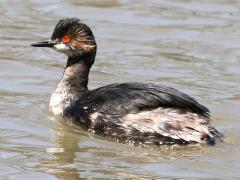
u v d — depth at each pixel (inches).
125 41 869.2
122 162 537.0
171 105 570.3
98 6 990.4
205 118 572.4
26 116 628.7
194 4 1015.0
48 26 900.6
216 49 850.1
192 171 521.7
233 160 542.3
